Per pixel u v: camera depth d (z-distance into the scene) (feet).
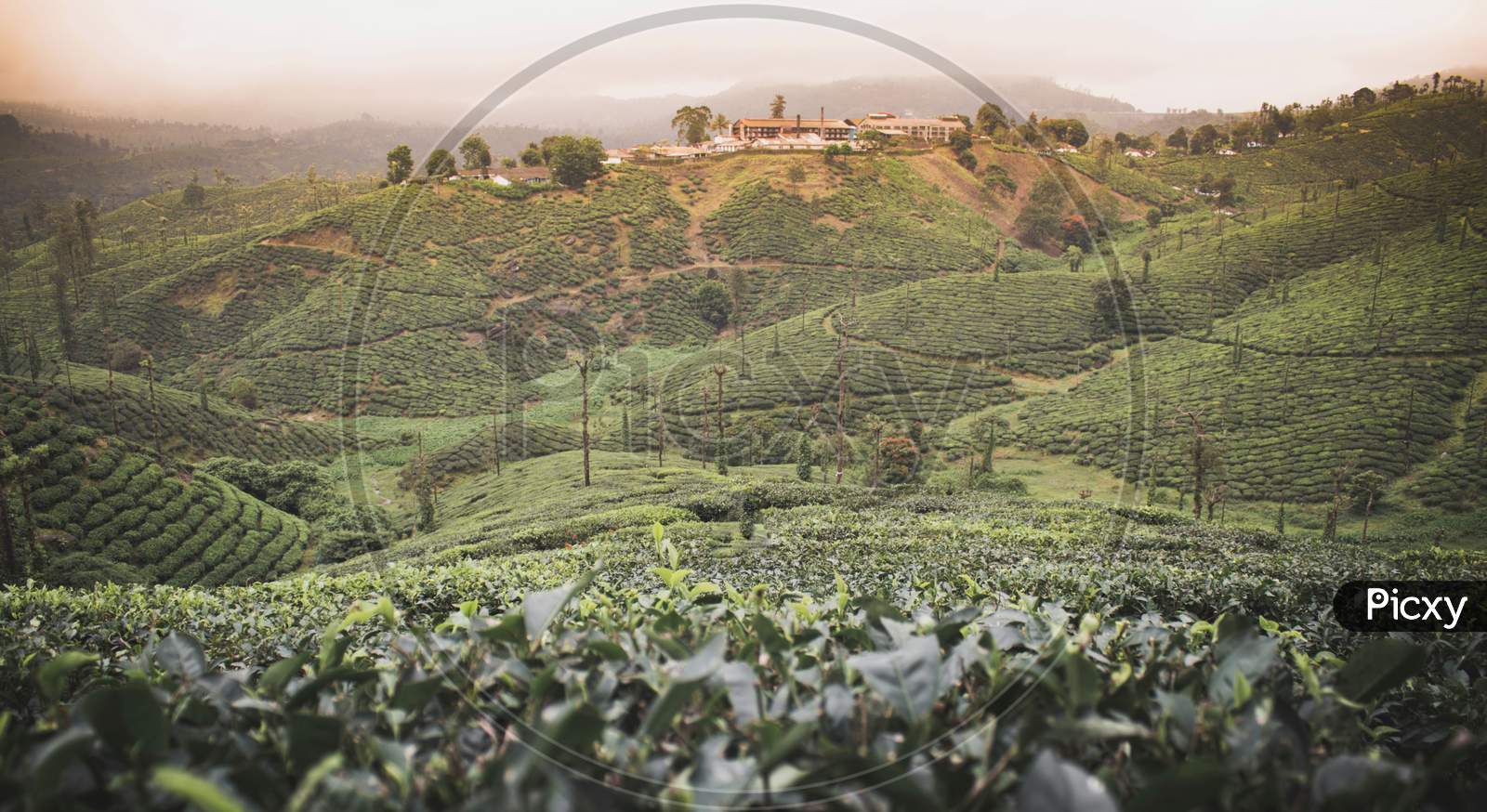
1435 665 9.85
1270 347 189.57
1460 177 307.78
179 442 145.59
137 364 197.77
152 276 240.94
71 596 20.62
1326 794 3.48
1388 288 223.10
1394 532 136.87
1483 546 127.44
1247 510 141.90
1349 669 4.76
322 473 125.49
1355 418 168.45
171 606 19.15
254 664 11.75
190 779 2.46
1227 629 5.31
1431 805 3.78
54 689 4.49
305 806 3.26
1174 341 178.50
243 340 176.04
